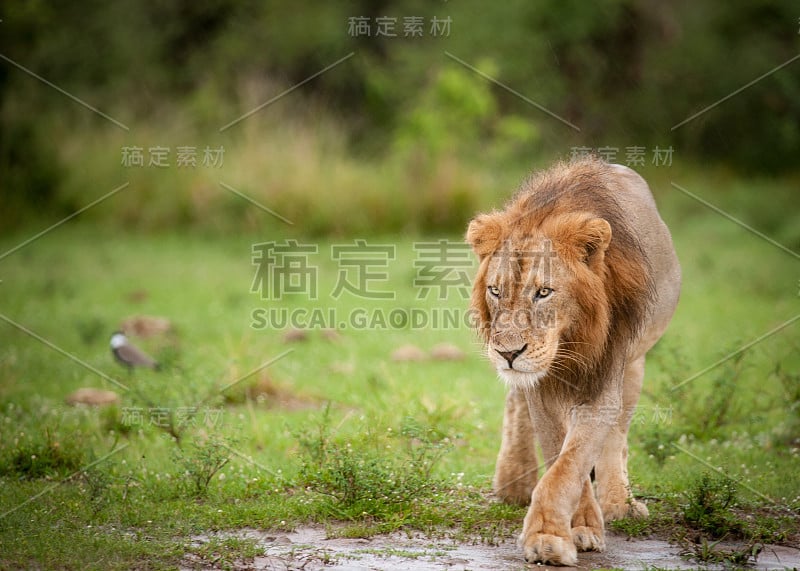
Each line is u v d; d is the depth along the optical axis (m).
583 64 46.78
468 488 12.41
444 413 15.33
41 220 33.84
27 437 13.86
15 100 36.25
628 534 10.82
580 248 10.02
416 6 46.56
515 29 46.38
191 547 10.01
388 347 20.77
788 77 45.69
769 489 12.36
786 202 37.41
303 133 36.75
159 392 15.71
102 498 11.53
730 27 48.00
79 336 21.42
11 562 9.41
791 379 16.55
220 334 21.62
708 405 15.85
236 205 33.53
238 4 46.56
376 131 43.88
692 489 11.80
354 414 15.13
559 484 9.84
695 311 23.97
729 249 31.61
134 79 43.03
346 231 33.16
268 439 14.58
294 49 45.91
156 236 33.16
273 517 11.10
